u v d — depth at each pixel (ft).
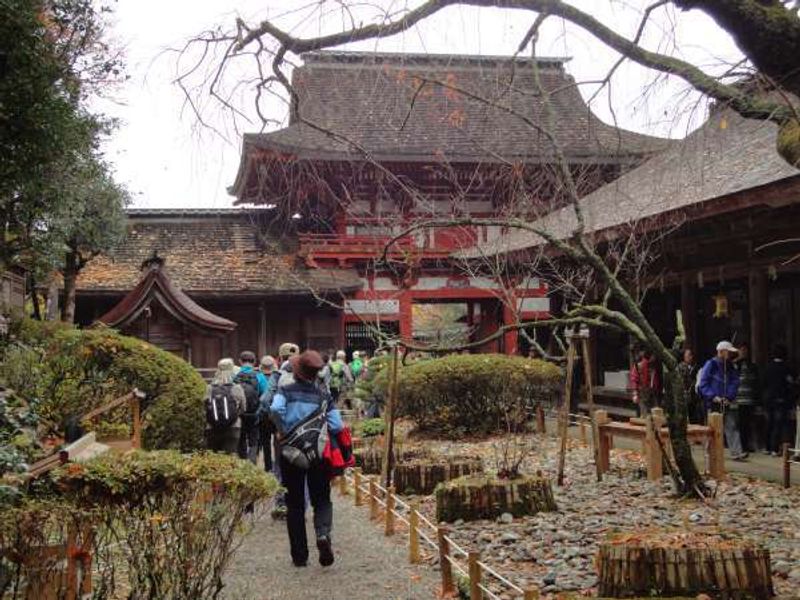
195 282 96.78
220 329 68.39
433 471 37.81
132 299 66.74
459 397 61.67
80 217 65.98
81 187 48.47
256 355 98.94
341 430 26.66
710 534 20.65
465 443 58.85
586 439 57.77
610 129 61.46
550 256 60.34
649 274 64.95
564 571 23.86
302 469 26.32
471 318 107.76
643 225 48.44
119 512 18.25
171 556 18.30
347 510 36.27
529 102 52.37
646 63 22.11
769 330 51.78
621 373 72.43
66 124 34.50
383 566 25.95
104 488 18.07
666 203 47.29
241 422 39.60
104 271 97.19
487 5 21.89
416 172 88.38
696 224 53.57
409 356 70.13
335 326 100.78
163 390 45.06
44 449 31.35
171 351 67.77
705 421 52.29
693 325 59.47
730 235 52.60
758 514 30.91
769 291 55.67
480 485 31.22
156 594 18.12
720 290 55.83
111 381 44.39
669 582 18.65
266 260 101.24
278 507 34.27
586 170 48.85
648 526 28.99
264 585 24.20
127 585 20.97
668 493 35.01
